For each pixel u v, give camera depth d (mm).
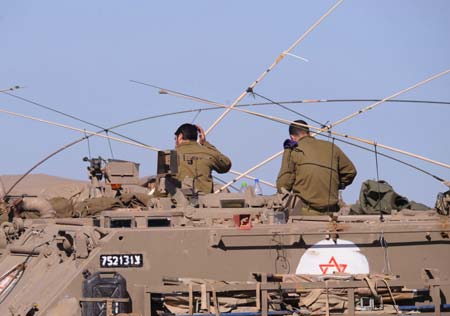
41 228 39250
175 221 35594
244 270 33812
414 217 36812
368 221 35906
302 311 32719
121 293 32094
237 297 32625
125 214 35250
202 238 33625
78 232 33531
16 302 34094
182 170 44656
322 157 40594
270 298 32781
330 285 32781
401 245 34688
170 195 40844
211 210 36219
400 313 33219
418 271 34750
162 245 33312
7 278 36656
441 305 33469
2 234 40969
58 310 32219
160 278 33188
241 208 36656
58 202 45812
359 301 33375
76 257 33188
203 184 44656
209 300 32250
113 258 32938
